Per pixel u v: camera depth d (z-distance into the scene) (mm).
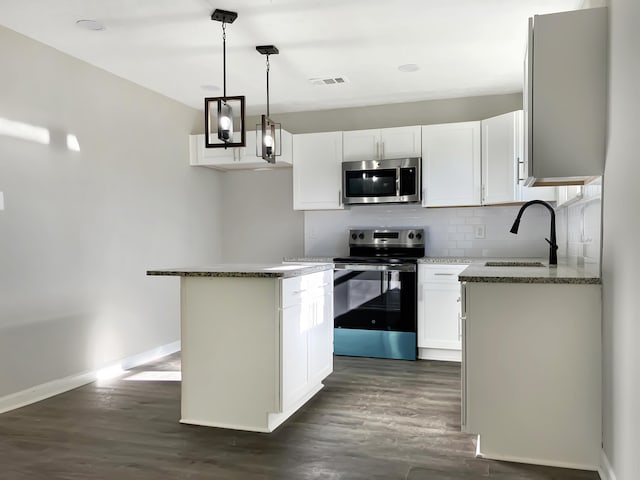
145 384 3912
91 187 4039
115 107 4285
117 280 4309
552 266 3363
